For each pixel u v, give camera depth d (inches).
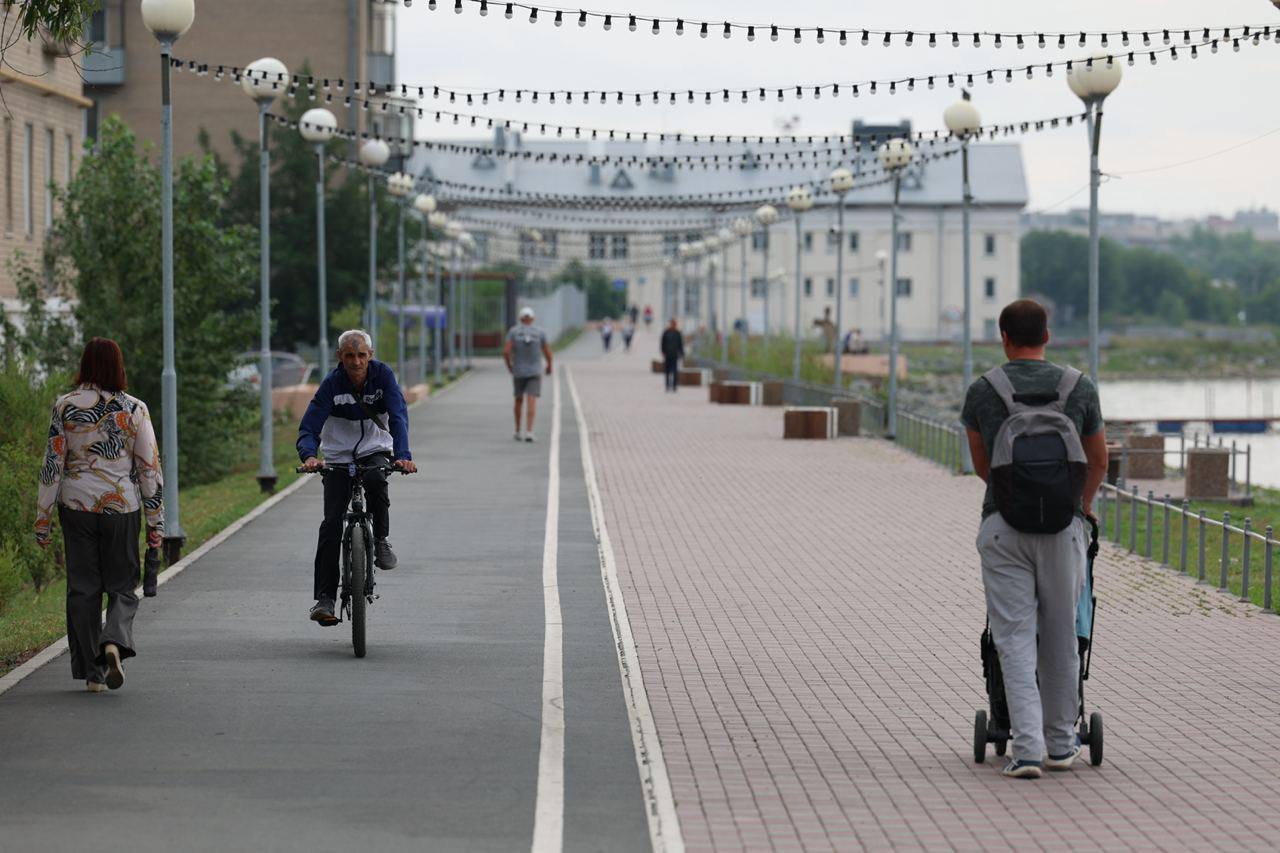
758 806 989.2
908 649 1539.1
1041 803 1003.9
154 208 3538.4
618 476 3230.8
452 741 1134.4
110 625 1254.9
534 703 1262.3
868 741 1168.2
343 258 7608.3
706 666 1450.5
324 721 1187.9
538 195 4392.2
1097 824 957.8
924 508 2738.7
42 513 1251.2
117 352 1273.4
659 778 1049.5
